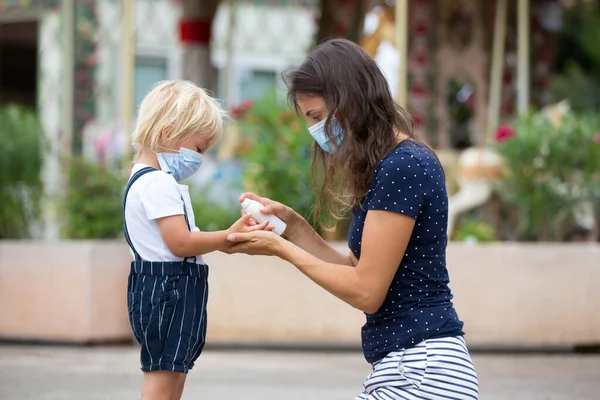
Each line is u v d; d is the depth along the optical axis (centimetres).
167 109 621
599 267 1365
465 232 1497
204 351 1393
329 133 553
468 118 1917
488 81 1797
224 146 1592
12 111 1617
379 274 538
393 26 1741
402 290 546
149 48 2603
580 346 1416
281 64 2655
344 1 1820
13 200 1547
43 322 1419
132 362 1268
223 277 1363
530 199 1456
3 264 1437
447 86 1770
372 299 538
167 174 618
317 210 614
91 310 1402
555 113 1598
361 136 550
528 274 1355
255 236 566
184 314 611
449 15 1761
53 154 1595
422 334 540
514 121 1588
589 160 1437
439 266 549
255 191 1388
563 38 2583
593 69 2562
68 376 1156
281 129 1398
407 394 539
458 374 537
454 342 542
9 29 2652
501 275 1355
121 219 1473
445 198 552
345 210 597
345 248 1321
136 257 616
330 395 1045
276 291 1362
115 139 1677
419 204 540
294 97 565
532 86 1884
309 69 558
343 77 550
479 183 1619
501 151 1466
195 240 602
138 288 612
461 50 1780
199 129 625
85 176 1485
